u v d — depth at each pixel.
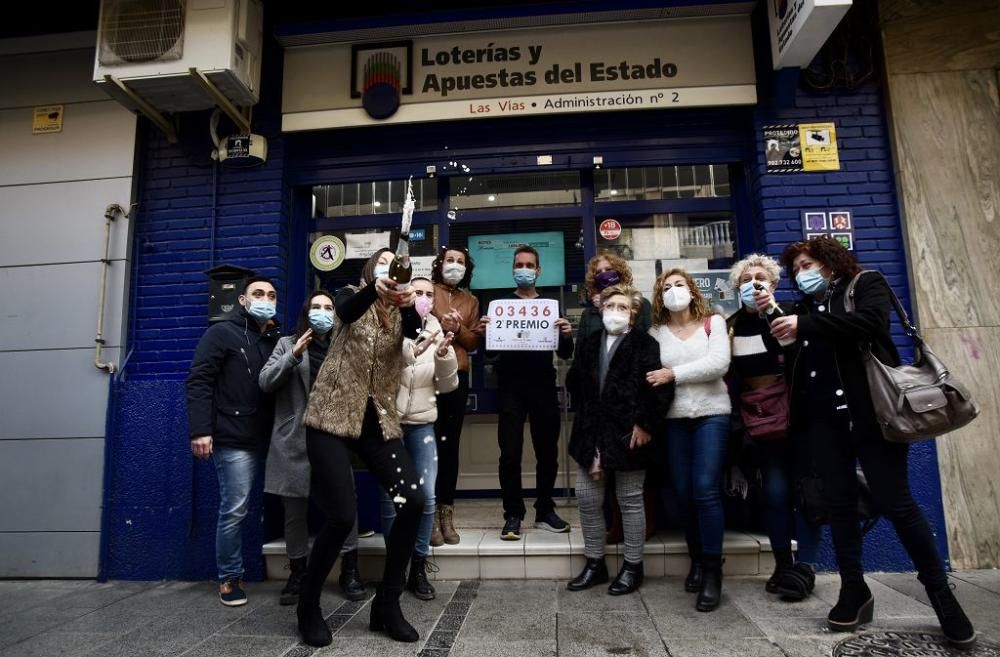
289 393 3.13
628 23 4.16
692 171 4.31
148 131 4.33
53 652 2.53
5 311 4.14
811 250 2.69
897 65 3.92
